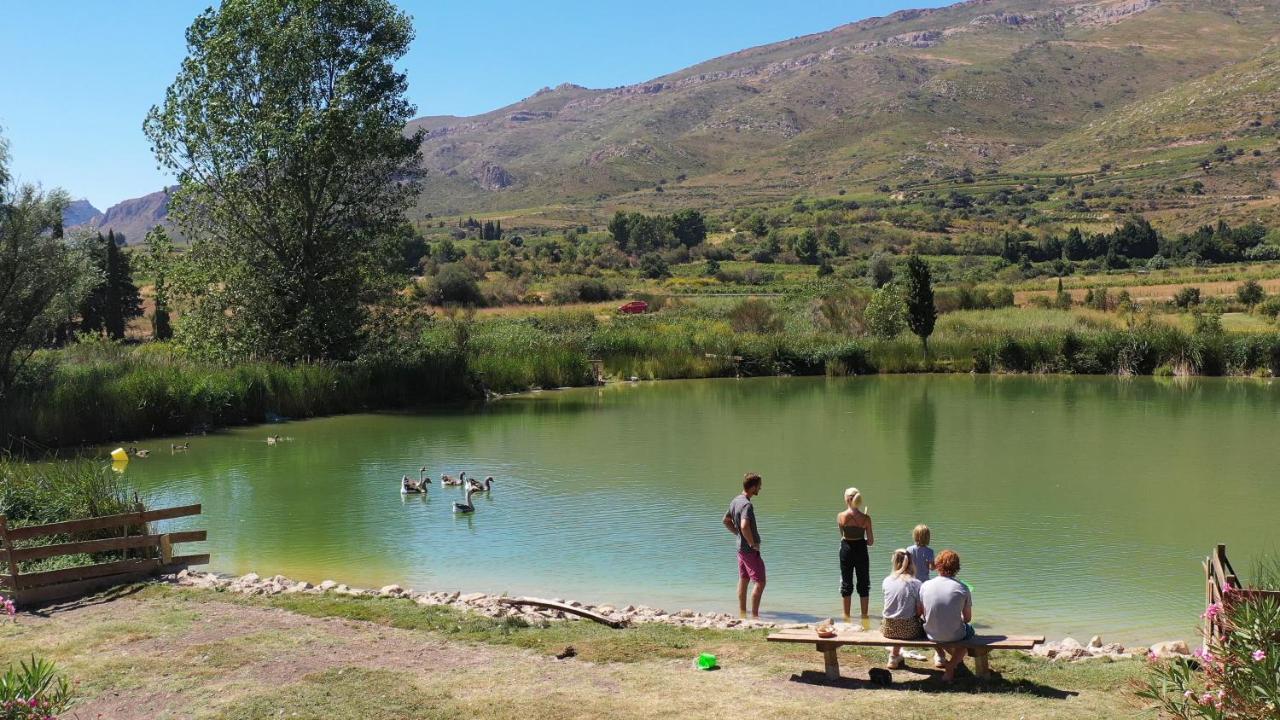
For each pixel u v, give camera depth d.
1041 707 9.09
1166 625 12.88
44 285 31.17
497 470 25.23
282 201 41.78
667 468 25.36
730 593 14.65
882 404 39.66
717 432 32.09
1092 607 13.70
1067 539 17.58
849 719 8.86
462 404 41.44
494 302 105.44
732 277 151.62
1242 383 45.81
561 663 10.74
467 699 9.58
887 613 10.37
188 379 33.56
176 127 40.62
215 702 9.57
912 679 10.15
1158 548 16.94
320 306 42.03
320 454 28.11
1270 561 15.84
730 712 9.12
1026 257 164.62
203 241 42.22
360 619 12.45
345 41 42.94
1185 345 49.62
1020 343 52.47
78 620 12.51
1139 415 34.91
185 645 11.35
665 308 98.06
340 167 41.84
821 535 18.08
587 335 55.16
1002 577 15.25
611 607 13.54
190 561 15.52
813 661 10.87
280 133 39.53
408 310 46.25
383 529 18.75
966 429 32.03
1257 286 78.94
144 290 105.06
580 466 25.75
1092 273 145.12
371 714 9.21
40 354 39.34
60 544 13.98
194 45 41.62
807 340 55.38
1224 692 7.43
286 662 10.74
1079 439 29.55
